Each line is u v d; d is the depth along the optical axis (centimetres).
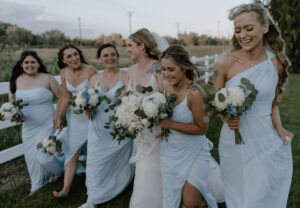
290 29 1881
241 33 211
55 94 379
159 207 268
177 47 238
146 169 275
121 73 340
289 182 230
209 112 208
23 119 360
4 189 364
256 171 217
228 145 230
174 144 254
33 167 363
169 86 260
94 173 320
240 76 219
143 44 295
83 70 368
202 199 257
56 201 331
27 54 359
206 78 1009
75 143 350
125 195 338
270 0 1981
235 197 226
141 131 250
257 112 220
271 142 223
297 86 1222
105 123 313
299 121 628
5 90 400
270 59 221
